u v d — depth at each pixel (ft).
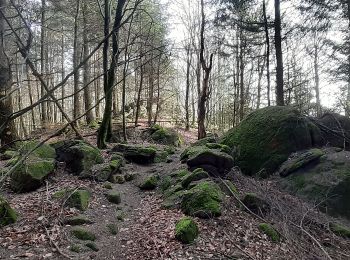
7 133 36.76
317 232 23.77
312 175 30.45
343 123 37.42
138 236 21.99
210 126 112.88
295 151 34.06
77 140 35.42
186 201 25.40
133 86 96.99
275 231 22.54
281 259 19.44
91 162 32.86
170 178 31.91
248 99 101.55
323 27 53.06
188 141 72.54
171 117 106.83
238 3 56.03
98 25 65.51
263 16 63.52
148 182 31.89
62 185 29.01
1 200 21.81
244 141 35.99
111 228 22.62
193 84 105.50
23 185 27.35
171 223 23.06
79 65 5.59
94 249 19.65
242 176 31.42
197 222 22.97
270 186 30.86
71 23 77.71
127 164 37.93
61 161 33.68
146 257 19.07
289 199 28.22
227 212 24.38
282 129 34.53
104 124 44.32
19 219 21.93
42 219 21.75
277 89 50.96
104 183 30.58
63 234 20.39
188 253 19.38
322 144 35.81
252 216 24.72
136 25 58.39
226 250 20.01
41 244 18.98
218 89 122.93
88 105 73.00
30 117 85.51
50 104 85.87
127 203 28.35
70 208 24.25
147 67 72.95
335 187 28.53
